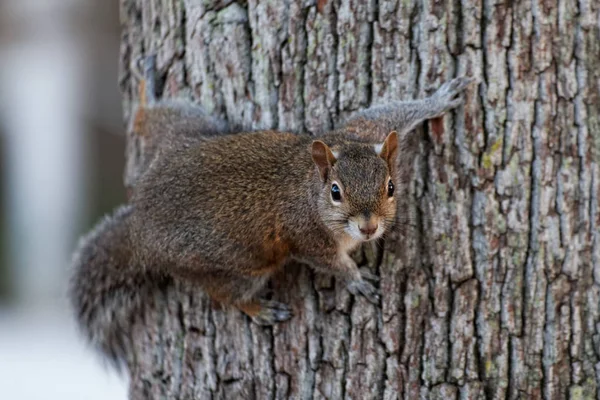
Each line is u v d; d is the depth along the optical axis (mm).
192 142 9492
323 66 8930
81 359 16984
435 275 8820
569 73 8602
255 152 9117
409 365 8891
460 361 8828
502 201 8695
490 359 8828
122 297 10289
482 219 8727
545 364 8836
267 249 9141
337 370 9062
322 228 8938
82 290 10656
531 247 8727
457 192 8750
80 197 20281
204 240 9055
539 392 8859
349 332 9023
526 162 8648
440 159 8766
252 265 9141
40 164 20125
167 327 9828
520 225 8703
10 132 20078
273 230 9070
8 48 20047
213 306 9477
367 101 8859
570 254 8750
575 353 8852
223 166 9117
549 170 8656
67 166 20281
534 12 8508
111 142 20484
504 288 8758
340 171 8664
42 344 17719
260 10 9109
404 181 8922
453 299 8812
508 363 8828
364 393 8984
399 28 8664
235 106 9398
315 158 8812
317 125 9055
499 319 8789
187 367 9680
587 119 8664
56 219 20141
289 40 9000
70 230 20188
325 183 8875
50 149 20156
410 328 8867
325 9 8828
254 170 9047
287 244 9172
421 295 8844
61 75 20203
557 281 8766
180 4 9727
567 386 8875
